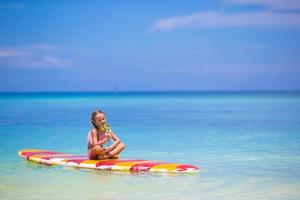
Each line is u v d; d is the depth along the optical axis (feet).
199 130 103.04
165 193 39.96
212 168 51.96
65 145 74.18
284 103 288.92
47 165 53.42
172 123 123.85
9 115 162.91
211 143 77.10
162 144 75.97
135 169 49.49
